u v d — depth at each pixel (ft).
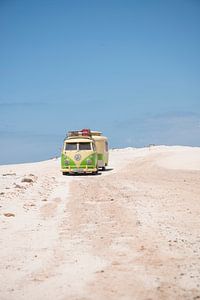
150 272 26.43
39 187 77.41
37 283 25.11
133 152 232.53
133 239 34.68
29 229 39.40
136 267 27.43
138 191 69.41
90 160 114.73
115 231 37.86
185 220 42.83
